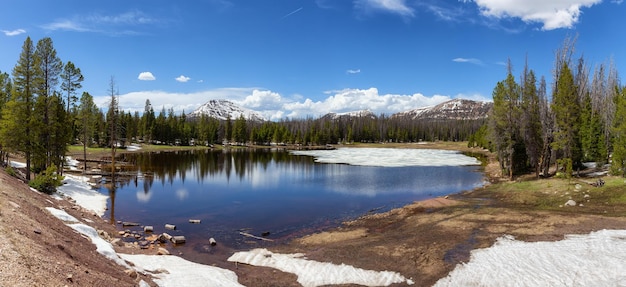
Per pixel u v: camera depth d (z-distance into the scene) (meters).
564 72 33.44
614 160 30.55
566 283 12.23
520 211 23.52
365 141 171.62
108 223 23.72
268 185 42.38
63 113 37.47
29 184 25.47
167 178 48.38
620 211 22.05
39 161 32.12
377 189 39.31
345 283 13.57
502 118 41.91
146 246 18.77
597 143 39.53
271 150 118.69
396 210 28.30
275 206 30.47
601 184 27.45
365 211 28.48
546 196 28.25
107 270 11.16
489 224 20.70
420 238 18.98
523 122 39.84
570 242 16.25
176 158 79.75
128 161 69.81
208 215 27.16
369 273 14.35
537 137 39.16
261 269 15.43
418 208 28.27
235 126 139.38
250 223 24.80
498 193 32.75
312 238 21.02
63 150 36.88
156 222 24.88
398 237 19.70
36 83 33.03
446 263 14.88
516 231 18.78
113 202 31.41
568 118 32.34
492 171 53.19
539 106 40.81
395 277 13.88
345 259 16.17
